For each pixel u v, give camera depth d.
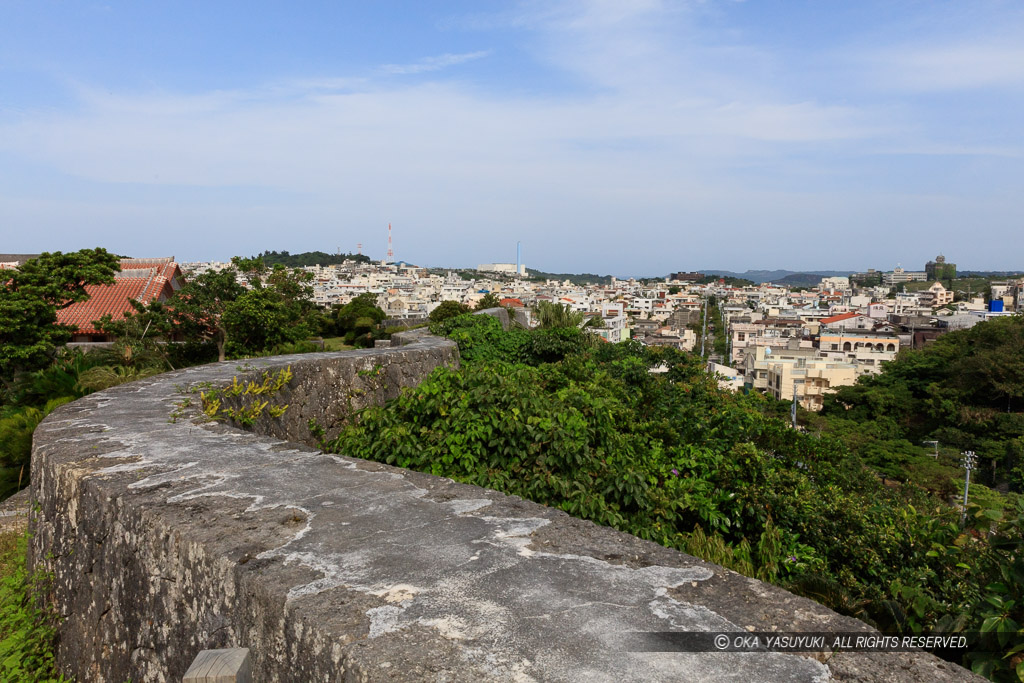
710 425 10.43
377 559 2.35
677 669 1.72
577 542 2.55
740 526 6.20
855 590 5.06
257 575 2.21
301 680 1.96
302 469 3.45
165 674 2.62
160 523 2.69
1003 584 3.26
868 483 10.69
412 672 1.68
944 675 1.75
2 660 3.16
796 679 1.70
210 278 20.98
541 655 1.76
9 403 12.47
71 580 3.38
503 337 14.85
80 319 26.09
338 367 7.66
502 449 5.48
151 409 5.03
